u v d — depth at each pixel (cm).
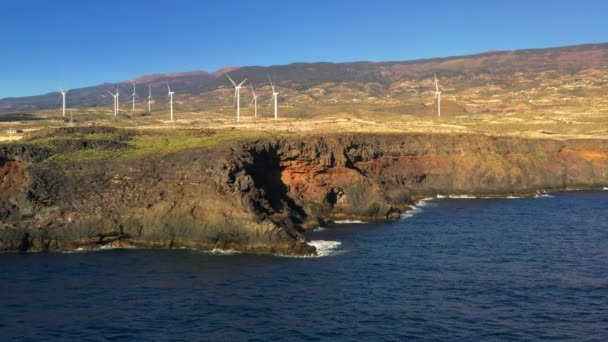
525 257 8000
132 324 5416
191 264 7469
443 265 7550
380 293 6353
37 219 8350
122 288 6450
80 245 8275
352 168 12356
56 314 5653
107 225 8369
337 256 8012
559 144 17075
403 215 11756
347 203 11288
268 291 6391
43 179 8738
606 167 16862
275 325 5412
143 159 9306
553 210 12438
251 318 5581
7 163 8919
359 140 13538
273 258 7844
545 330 5312
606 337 5150
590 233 9731
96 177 8956
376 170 13475
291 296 6225
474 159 15325
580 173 16688
